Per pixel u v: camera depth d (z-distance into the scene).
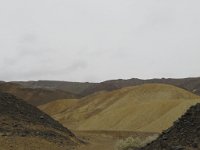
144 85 121.38
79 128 103.75
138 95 116.81
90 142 41.47
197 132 17.77
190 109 20.28
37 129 33.62
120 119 91.38
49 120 39.81
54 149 28.12
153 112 83.56
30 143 27.89
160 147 18.05
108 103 132.50
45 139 30.89
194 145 16.61
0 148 24.64
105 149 32.72
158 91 115.69
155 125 74.50
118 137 55.47
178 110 75.75
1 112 34.31
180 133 18.67
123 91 133.50
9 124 31.81
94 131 68.88
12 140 27.53
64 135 36.66
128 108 93.88
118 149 28.36
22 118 35.03
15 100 39.69
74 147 31.67
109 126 92.00
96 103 139.62
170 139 18.66
